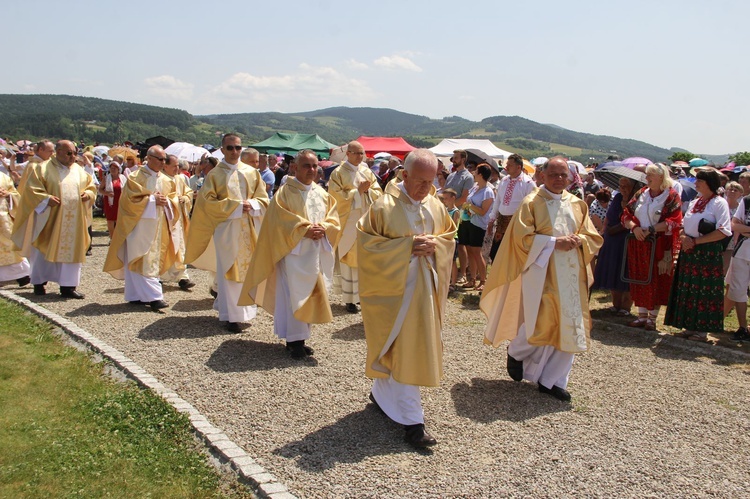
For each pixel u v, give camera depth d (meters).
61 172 9.25
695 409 5.73
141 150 26.73
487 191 10.34
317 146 29.42
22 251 9.28
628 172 8.77
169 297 9.75
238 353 6.95
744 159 36.47
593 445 4.92
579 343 5.78
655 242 8.05
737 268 7.97
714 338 8.13
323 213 7.09
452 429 5.14
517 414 5.50
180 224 10.20
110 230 13.93
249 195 8.15
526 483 4.29
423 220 4.95
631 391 6.17
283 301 6.90
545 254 5.80
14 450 4.51
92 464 4.36
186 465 4.41
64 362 6.43
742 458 4.80
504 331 6.25
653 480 4.40
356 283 9.05
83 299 9.31
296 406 5.50
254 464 4.39
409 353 4.76
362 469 4.40
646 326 8.26
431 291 4.88
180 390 5.79
